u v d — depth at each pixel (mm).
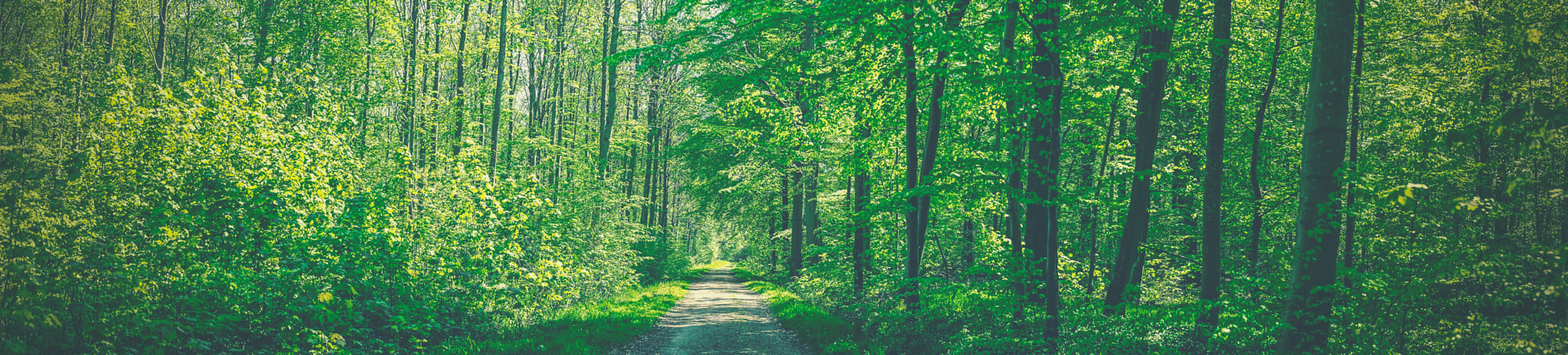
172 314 7602
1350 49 6883
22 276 5676
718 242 69562
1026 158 14453
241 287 8062
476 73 22938
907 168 12141
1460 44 12328
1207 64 13297
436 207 11578
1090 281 12359
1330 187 6941
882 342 11328
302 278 8562
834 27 12109
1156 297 12773
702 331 13992
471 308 11422
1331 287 6848
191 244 7891
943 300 11234
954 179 11203
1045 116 9719
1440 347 7391
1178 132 17422
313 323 8234
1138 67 10586
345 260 9055
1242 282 8555
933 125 11656
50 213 7051
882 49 13703
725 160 26641
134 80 9398
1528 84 11609
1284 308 7254
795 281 24047
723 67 19562
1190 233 15141
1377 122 13641
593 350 10953
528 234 13250
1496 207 11086
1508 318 7070
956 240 18156
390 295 9938
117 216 8133
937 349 10250
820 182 22844
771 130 22703
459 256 11453
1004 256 12953
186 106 8898
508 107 26750
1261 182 15398
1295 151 16047
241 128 9195
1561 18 5457
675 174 37062
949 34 9969
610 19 23984
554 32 24969
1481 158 12758
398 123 20453
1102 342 8539
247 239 8164
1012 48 9141
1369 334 7547
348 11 18844
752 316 17016
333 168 10414
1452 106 12070
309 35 18938
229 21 19969
